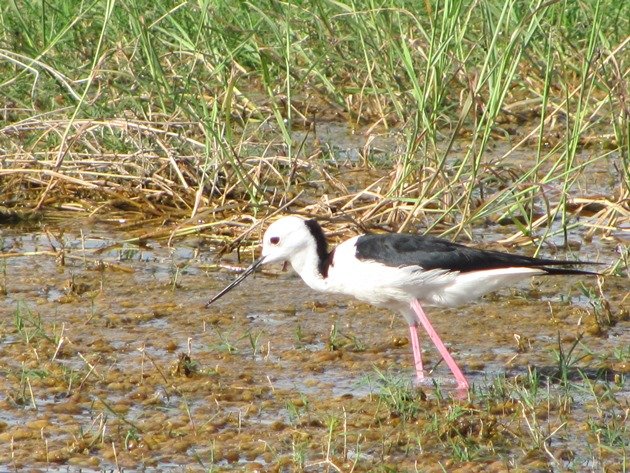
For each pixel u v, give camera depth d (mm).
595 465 6863
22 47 14234
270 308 10047
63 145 12555
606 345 9078
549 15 15766
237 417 7637
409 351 9094
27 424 7465
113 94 14430
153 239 11961
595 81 14539
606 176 13859
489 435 7262
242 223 11906
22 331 9203
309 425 7500
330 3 14594
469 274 8328
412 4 15844
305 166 13273
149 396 8016
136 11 13586
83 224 12375
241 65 16891
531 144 15258
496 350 9047
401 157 12414
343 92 16453
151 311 9891
